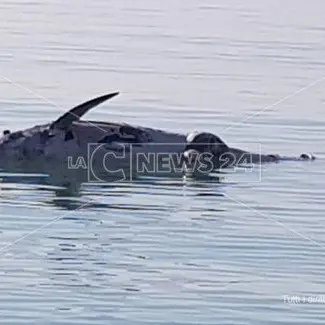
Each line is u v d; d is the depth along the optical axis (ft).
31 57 338.13
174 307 183.52
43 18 388.16
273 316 181.68
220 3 422.82
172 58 342.23
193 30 377.09
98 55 343.05
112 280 191.11
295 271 196.03
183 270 195.31
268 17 398.83
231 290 189.57
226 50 352.90
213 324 178.50
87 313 180.65
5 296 185.26
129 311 181.68
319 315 182.80
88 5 412.36
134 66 332.39
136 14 399.65
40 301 183.93
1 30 369.30
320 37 371.15
